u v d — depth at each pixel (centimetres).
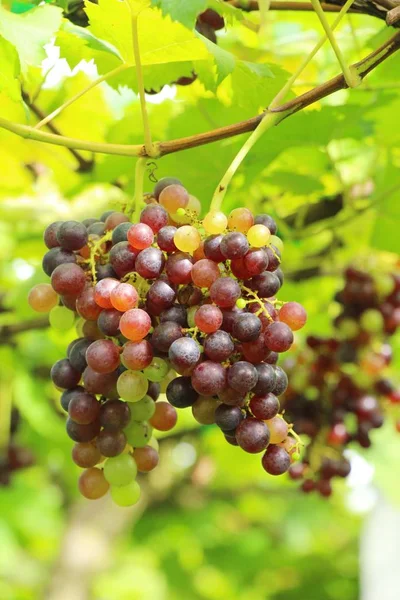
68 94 114
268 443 72
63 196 120
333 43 81
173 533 310
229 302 71
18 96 85
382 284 108
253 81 96
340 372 107
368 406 107
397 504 152
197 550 312
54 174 127
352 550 348
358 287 108
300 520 324
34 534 278
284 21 117
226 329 72
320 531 339
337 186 124
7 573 287
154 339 72
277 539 330
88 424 76
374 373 107
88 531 246
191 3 75
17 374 155
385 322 109
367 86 107
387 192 115
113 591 318
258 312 73
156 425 80
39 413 156
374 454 153
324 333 134
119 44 84
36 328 134
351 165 126
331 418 106
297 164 115
